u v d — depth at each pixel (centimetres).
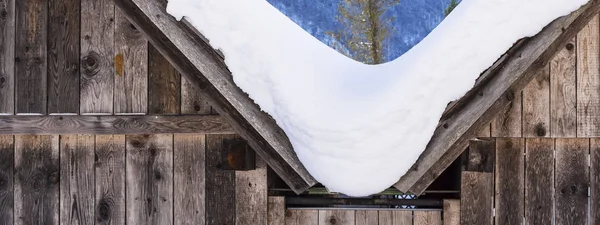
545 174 295
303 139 220
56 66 309
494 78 228
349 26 1397
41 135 314
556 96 293
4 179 316
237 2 232
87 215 312
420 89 217
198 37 233
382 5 1374
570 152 295
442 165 251
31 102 310
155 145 308
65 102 308
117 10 306
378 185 218
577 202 295
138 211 309
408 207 304
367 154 215
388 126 216
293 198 307
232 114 267
